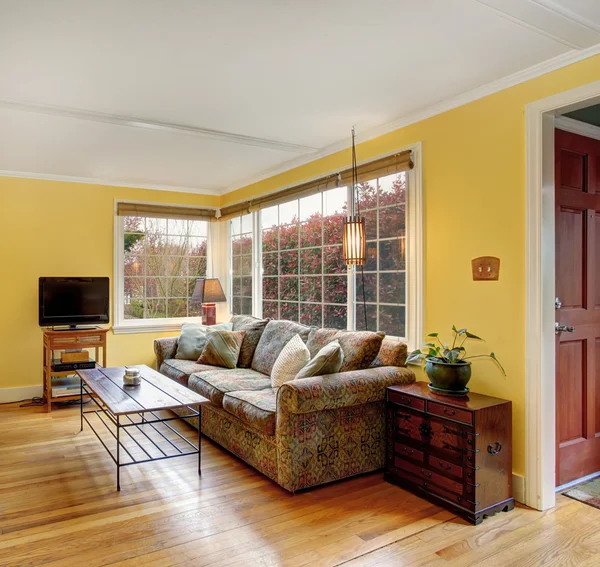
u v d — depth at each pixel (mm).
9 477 2936
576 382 2842
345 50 2324
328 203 4117
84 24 2068
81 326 5039
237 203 5496
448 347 3004
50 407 4395
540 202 2508
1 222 4738
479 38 2207
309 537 2248
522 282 2590
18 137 3652
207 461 3227
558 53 2357
